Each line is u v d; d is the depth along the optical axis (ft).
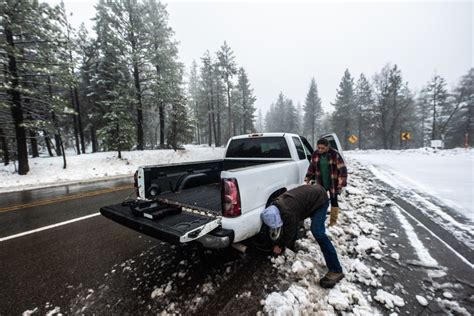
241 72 122.21
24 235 13.32
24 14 35.78
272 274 8.33
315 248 10.05
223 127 126.62
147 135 114.32
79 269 9.39
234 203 7.97
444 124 110.83
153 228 7.63
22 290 8.05
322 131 164.45
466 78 103.19
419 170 31.63
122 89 57.31
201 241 7.62
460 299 6.89
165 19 67.77
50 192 26.94
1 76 35.32
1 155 55.57
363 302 6.71
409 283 7.68
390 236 11.34
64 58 43.11
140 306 7.00
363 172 32.42
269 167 10.16
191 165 14.42
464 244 10.41
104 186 30.27
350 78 123.85
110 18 57.57
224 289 7.56
